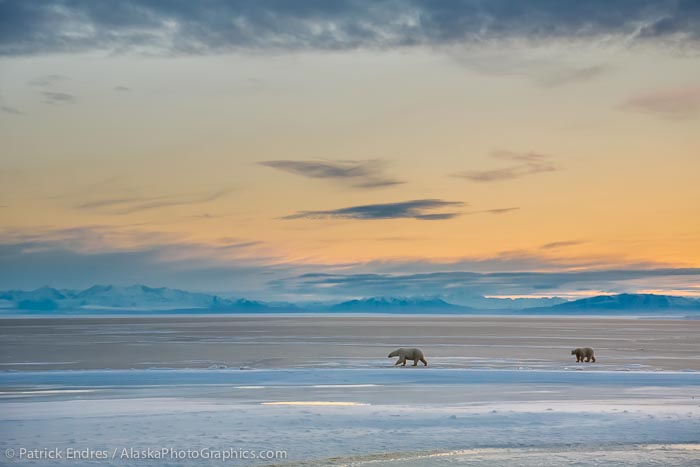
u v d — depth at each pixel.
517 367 60.69
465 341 117.25
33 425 26.58
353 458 21.23
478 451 22.31
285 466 20.22
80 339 121.56
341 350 86.44
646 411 30.62
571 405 32.94
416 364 61.25
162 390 39.94
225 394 37.94
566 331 195.38
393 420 27.92
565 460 21.16
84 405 32.88
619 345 107.06
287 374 48.94
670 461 21.09
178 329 198.25
